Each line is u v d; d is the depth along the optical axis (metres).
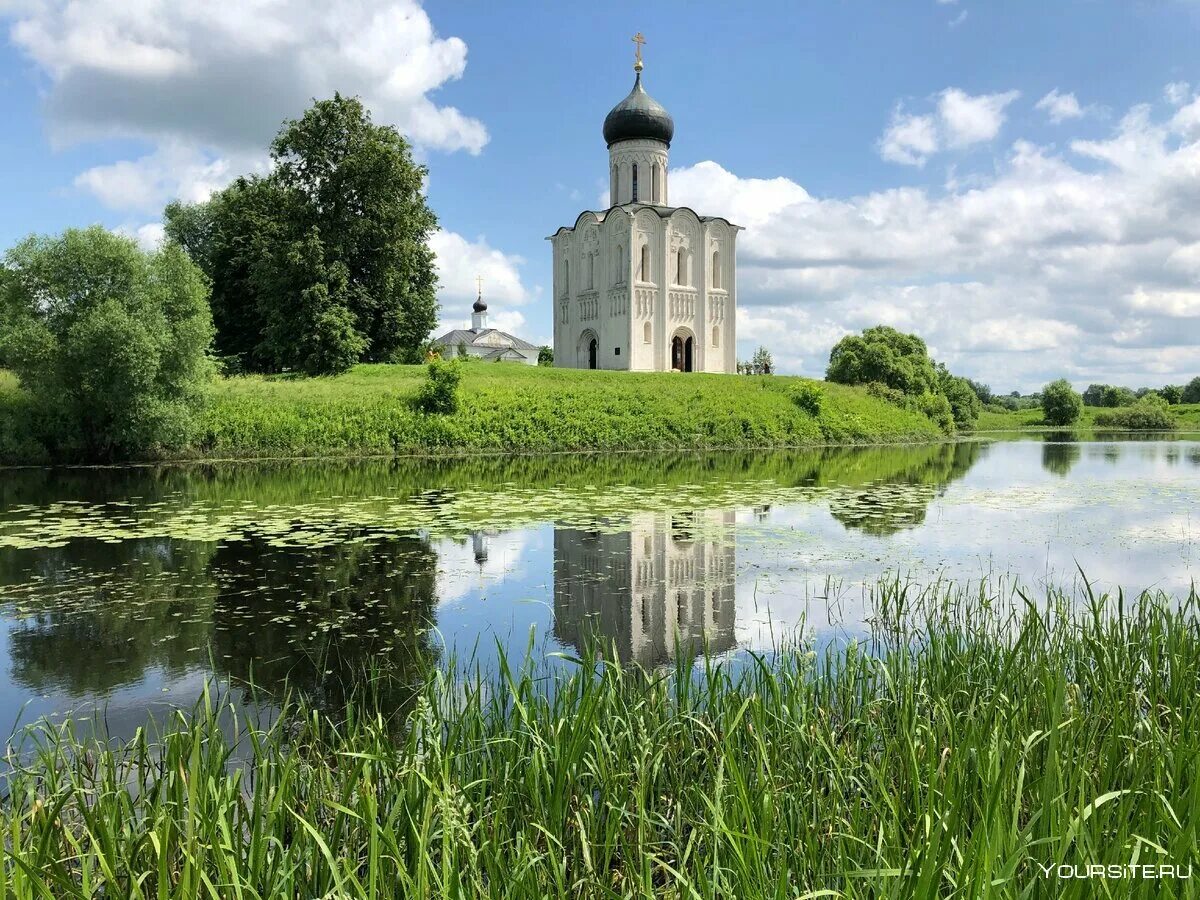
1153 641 6.23
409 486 23.45
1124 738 4.95
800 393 48.94
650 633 9.55
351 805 4.40
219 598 10.92
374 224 48.66
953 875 3.61
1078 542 15.27
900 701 5.88
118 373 27.36
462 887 3.82
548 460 32.81
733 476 27.02
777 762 4.97
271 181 51.09
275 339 47.19
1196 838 3.51
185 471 27.25
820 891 3.38
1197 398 118.06
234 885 3.41
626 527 16.55
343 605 10.65
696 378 49.72
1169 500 21.25
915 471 29.62
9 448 28.33
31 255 27.20
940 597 11.05
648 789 4.94
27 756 6.24
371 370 45.12
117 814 4.13
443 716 5.75
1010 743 4.66
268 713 7.10
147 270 28.52
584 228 65.06
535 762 4.61
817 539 15.47
